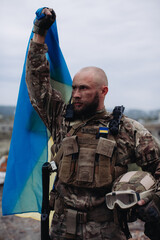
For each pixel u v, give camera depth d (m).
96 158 1.60
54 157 1.74
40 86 1.79
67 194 1.64
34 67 1.77
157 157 1.59
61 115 1.80
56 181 1.73
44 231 1.66
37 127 2.14
